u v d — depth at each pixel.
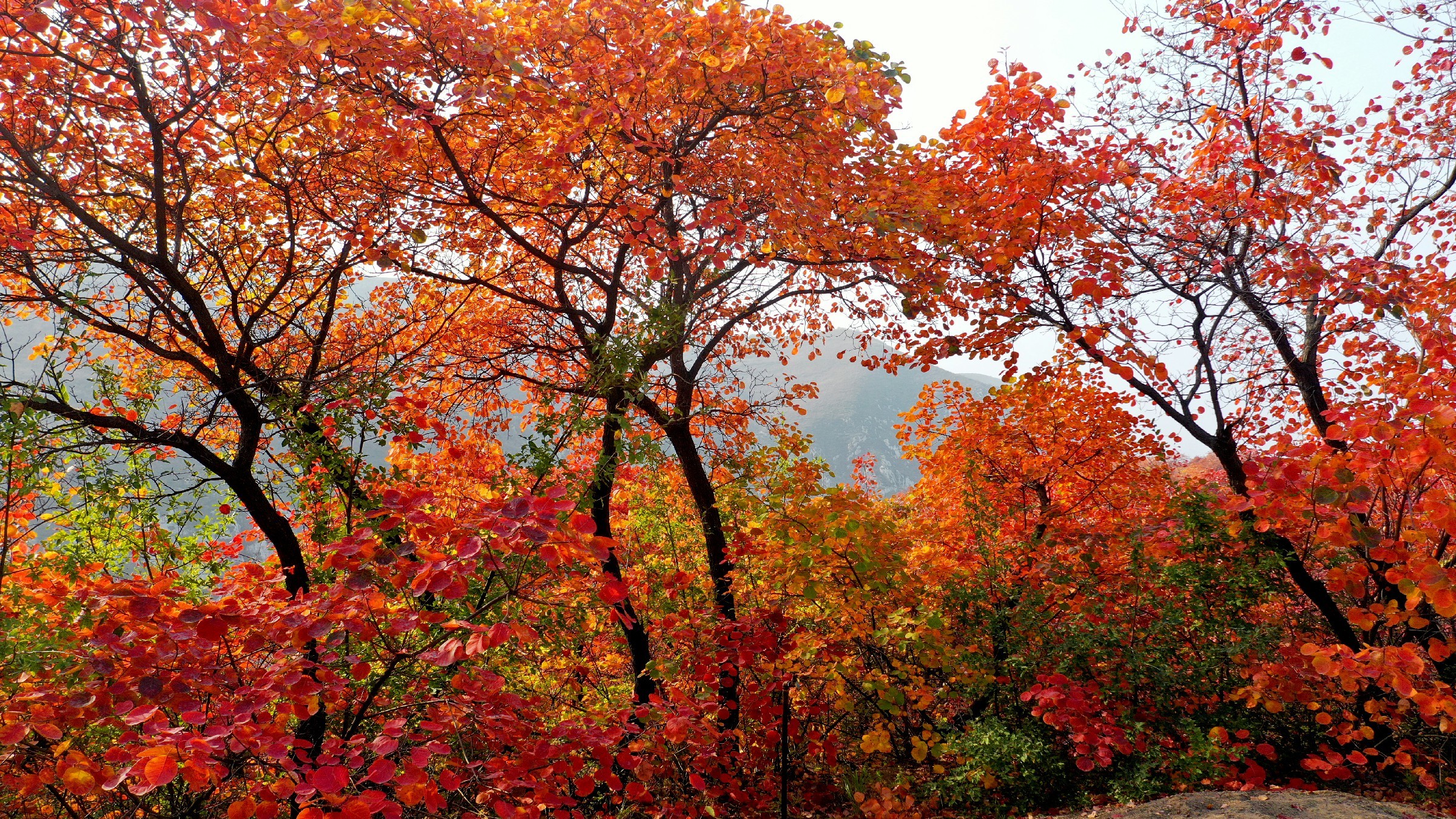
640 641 7.26
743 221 6.75
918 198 6.72
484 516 3.60
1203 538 7.38
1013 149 7.23
